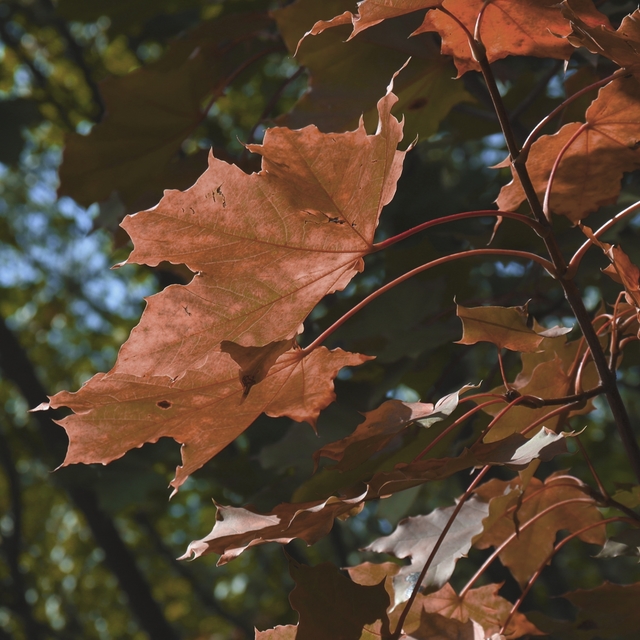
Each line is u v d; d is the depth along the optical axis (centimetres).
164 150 113
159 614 336
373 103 97
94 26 346
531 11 78
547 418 80
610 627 85
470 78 122
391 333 120
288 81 110
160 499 179
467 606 85
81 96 383
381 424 76
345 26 93
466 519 85
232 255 74
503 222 117
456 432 97
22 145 175
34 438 402
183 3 187
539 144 82
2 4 283
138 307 528
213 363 75
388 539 85
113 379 74
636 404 416
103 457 77
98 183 113
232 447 169
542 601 364
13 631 567
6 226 516
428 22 79
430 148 172
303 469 118
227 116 336
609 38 75
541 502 90
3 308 531
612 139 82
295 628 75
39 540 588
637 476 78
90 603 609
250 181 72
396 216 154
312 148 72
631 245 112
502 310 76
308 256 75
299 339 126
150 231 72
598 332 84
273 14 94
